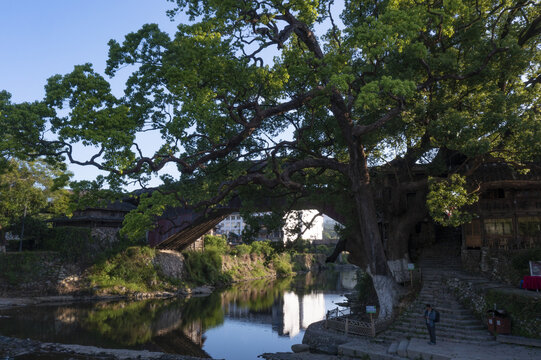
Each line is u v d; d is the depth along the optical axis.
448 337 18.08
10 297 42.53
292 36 27.41
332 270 117.00
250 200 28.11
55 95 16.28
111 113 16.84
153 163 17.81
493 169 28.34
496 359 14.27
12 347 21.98
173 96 17.61
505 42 21.03
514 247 26.14
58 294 45.47
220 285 65.69
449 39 23.64
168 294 52.31
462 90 24.34
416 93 21.91
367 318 25.97
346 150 28.75
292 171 24.05
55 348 22.11
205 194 25.19
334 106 23.16
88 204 19.05
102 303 43.53
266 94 21.67
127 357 20.66
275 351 24.33
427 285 24.41
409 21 17.19
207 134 21.31
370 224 23.52
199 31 17.94
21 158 17.22
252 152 26.50
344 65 18.83
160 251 57.88
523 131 20.00
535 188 26.38
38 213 52.28
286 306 44.25
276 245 30.58
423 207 27.23
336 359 18.33
